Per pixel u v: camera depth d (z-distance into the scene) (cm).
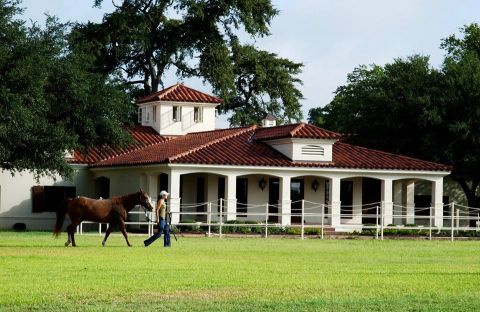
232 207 4950
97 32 7188
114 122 5088
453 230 4819
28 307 1795
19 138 4056
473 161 5800
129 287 2086
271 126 5662
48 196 5581
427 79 6038
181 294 1992
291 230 4844
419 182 5978
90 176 5712
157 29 7531
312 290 2094
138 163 5106
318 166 5106
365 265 2773
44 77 3984
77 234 4497
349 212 5497
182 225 4725
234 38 7512
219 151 5075
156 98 6088
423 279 2367
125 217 3494
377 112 6150
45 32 4600
